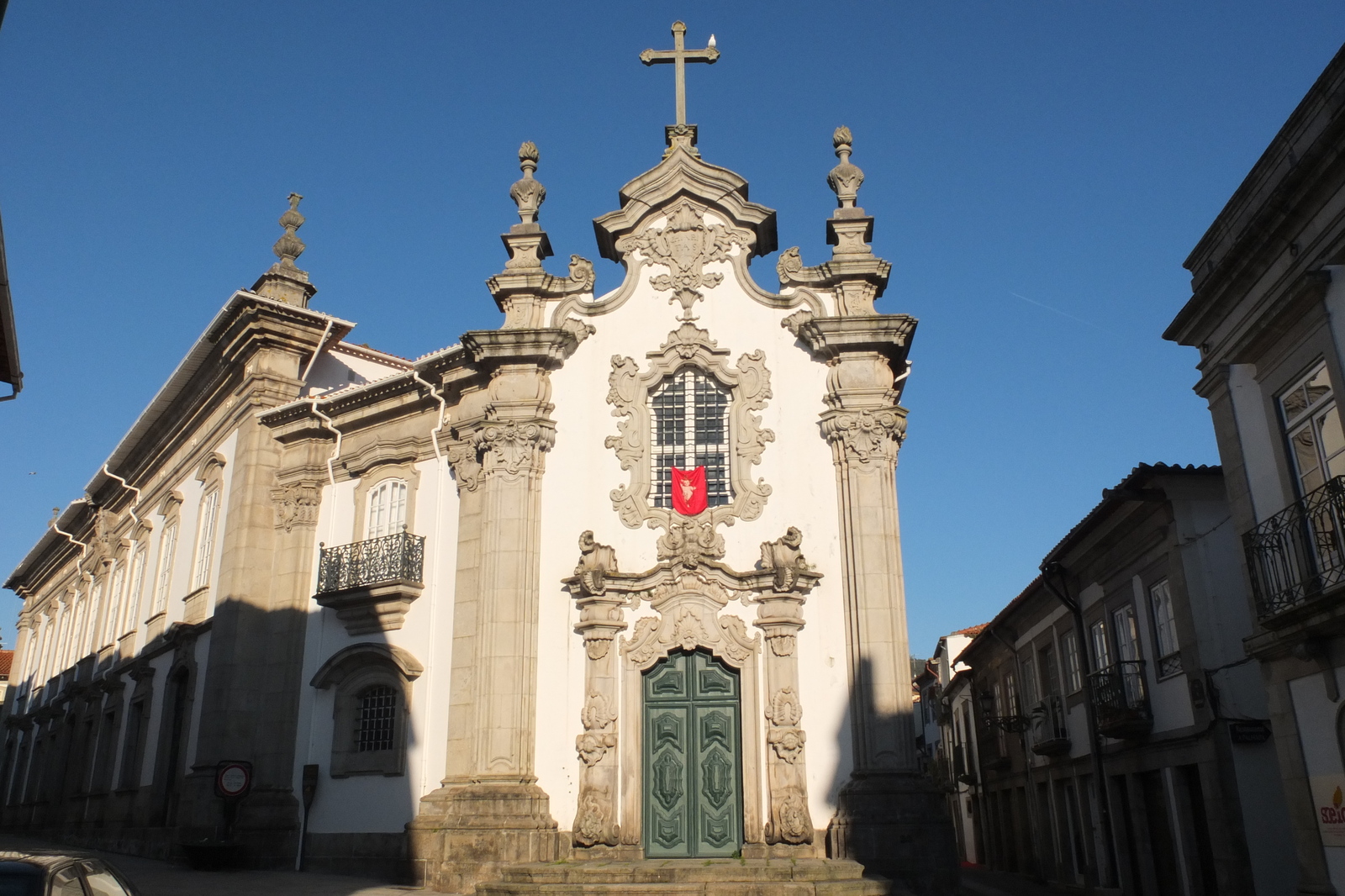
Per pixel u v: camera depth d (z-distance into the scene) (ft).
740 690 50.67
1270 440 39.47
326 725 60.18
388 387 62.75
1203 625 48.16
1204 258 43.57
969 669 101.40
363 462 63.87
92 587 104.94
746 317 56.54
